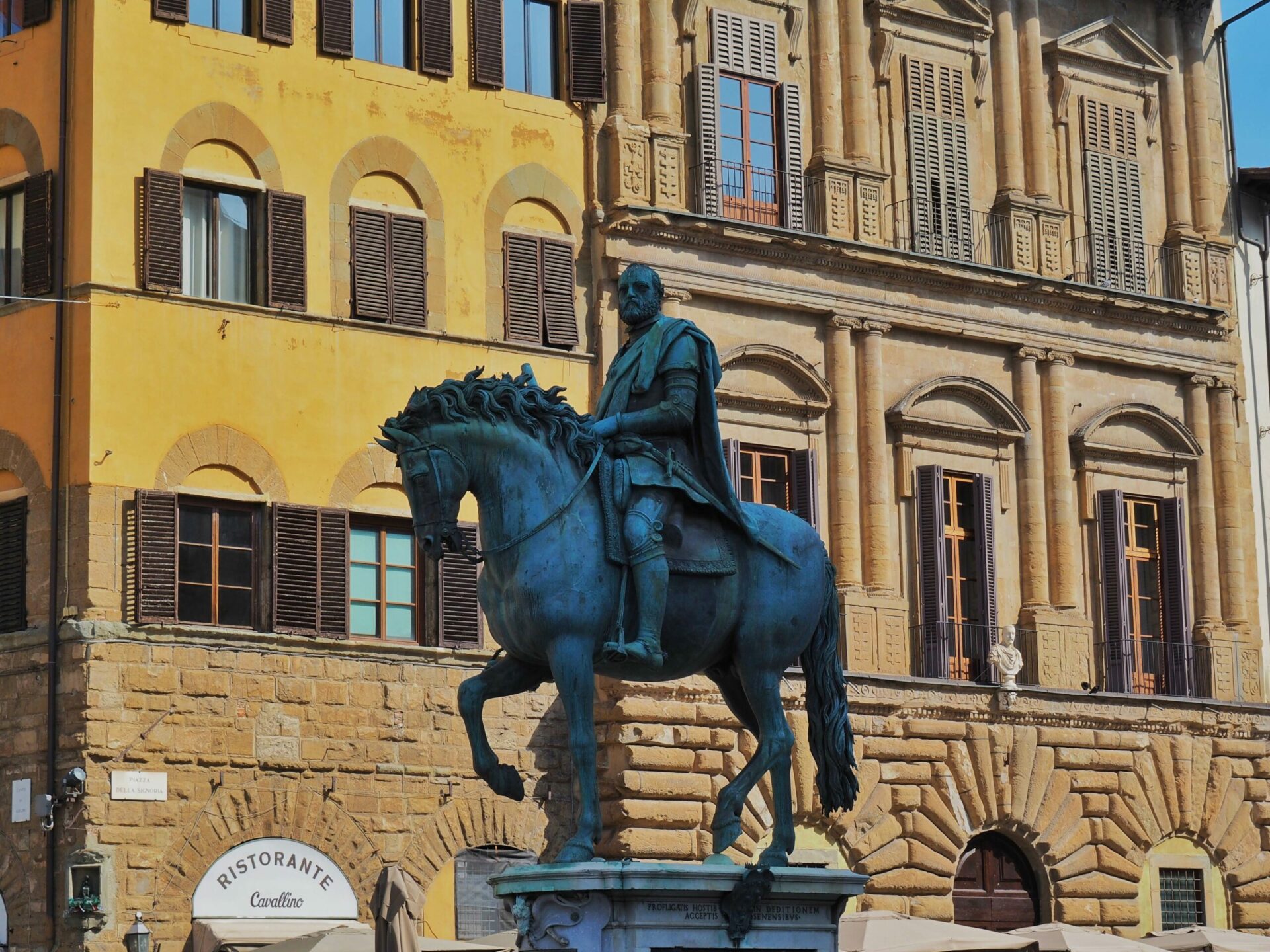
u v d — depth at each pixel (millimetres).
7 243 51062
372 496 51844
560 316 55031
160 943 47469
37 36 50875
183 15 50719
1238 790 63656
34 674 48406
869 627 57812
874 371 59188
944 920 57125
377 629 51594
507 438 21406
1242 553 65938
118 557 48312
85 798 47156
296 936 46000
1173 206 66875
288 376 50969
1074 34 65000
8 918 48312
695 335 22516
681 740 52938
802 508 57625
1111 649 62562
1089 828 60406
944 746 57938
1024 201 63125
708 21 58531
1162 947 53062
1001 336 61750
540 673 22203
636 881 20500
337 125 52656
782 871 21375
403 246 53062
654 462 21984
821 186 59406
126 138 49750
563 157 55781
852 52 60719
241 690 49188
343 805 50219
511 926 51875
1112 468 63781
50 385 49188
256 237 51375
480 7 54906
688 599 21953
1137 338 64688
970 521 60844
